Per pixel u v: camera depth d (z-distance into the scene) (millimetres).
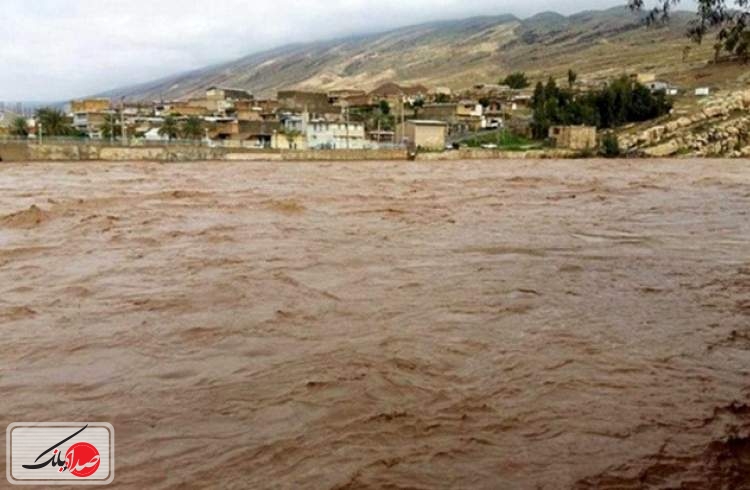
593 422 7098
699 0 10664
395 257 16750
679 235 20656
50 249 17781
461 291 13070
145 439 6805
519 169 58500
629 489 5789
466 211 27219
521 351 9430
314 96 120438
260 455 6434
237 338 10117
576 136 81812
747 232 21281
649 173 51562
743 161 68938
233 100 129500
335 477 5996
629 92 90312
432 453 6438
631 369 8703
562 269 15266
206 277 14305
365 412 7359
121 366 8953
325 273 14766
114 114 101438
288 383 8242
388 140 96188
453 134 99188
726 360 9086
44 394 8008
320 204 29656
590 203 30453
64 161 64625
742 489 5809
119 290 13172
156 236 19969
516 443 6641
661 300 12422
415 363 8914
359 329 10547
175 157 69875
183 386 8227
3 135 78125
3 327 10758
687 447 6535
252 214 25625
